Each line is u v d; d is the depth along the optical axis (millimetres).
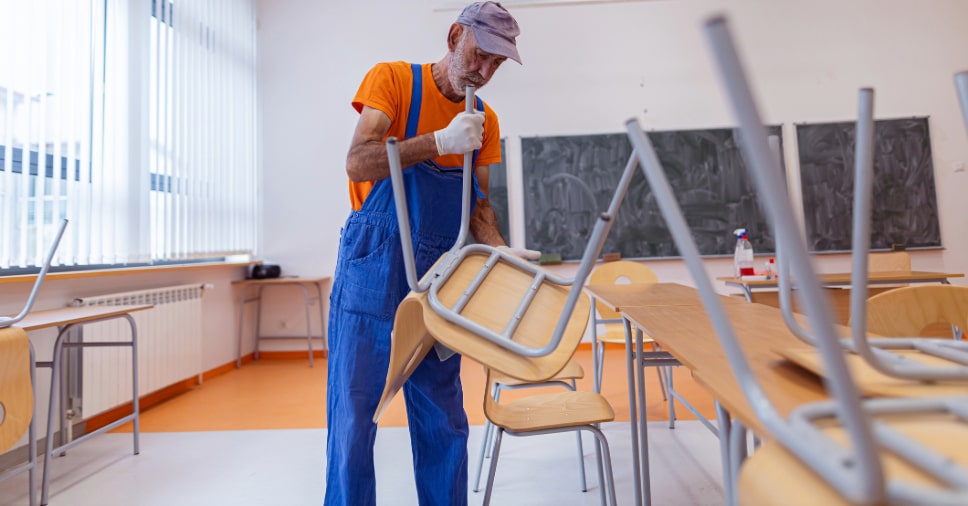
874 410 404
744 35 4207
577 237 4160
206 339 3545
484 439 1778
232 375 3625
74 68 2410
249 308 4125
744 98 243
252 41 4230
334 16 4344
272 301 4215
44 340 2240
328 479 1165
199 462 2047
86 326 2389
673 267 4113
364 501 1089
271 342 4191
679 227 358
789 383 535
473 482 1804
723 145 4137
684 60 4215
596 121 4230
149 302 2838
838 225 4055
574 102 4242
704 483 1741
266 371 3742
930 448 338
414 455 1281
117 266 2756
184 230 3264
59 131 2324
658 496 1656
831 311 261
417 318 840
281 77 4320
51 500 1737
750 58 4203
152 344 2820
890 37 4176
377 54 4320
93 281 2568
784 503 316
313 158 4289
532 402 1307
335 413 1166
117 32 2699
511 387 1672
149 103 2939
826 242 4051
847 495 268
